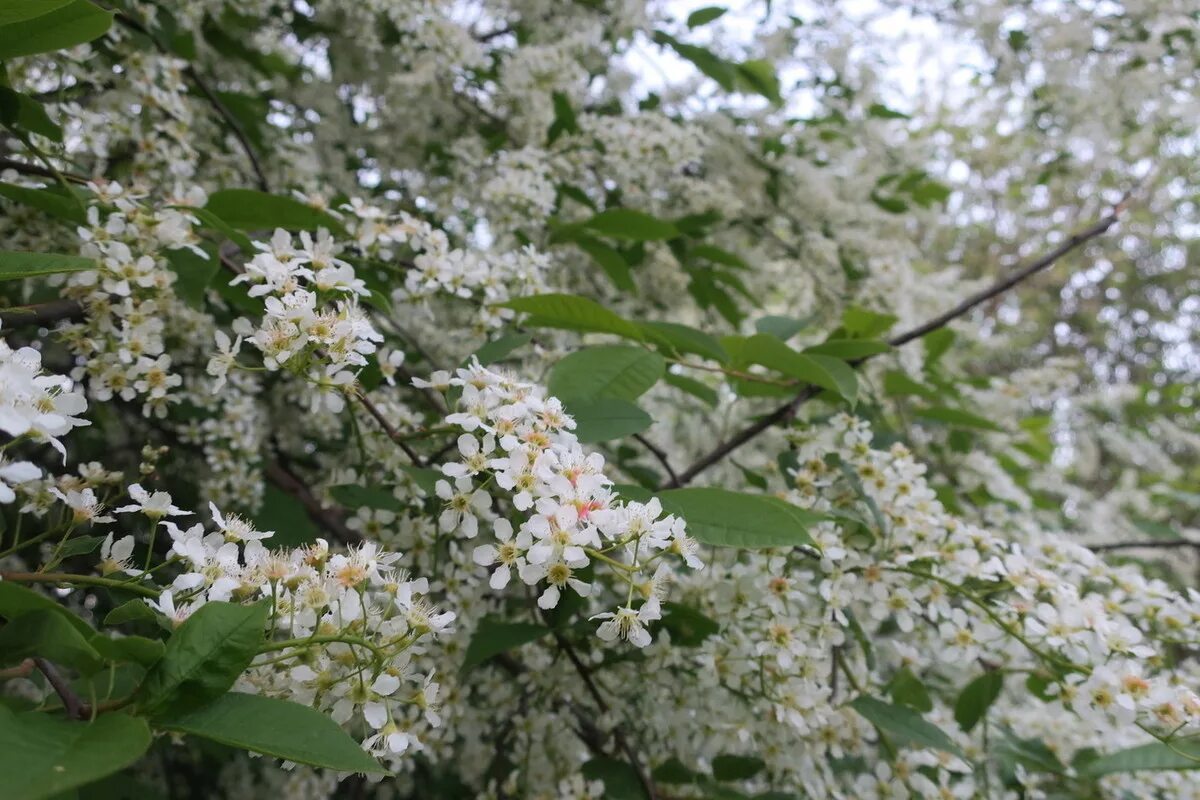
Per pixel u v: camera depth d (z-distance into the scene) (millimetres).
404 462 341
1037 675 342
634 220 455
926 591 344
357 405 343
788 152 699
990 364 1525
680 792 384
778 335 399
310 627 213
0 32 255
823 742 350
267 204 344
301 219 352
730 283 604
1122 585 363
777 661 317
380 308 293
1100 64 689
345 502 326
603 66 653
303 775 431
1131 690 300
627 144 562
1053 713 405
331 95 619
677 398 694
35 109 315
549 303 317
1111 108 698
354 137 631
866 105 741
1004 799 399
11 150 371
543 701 381
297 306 250
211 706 172
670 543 231
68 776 138
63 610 173
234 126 467
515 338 314
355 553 224
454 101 621
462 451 247
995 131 887
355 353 256
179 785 538
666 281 639
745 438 396
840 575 331
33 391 187
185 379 477
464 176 566
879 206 740
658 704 356
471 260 359
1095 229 446
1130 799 397
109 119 408
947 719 412
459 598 325
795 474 363
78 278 295
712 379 670
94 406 495
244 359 478
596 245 479
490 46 659
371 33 578
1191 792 387
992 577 334
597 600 413
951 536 347
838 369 346
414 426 351
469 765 455
